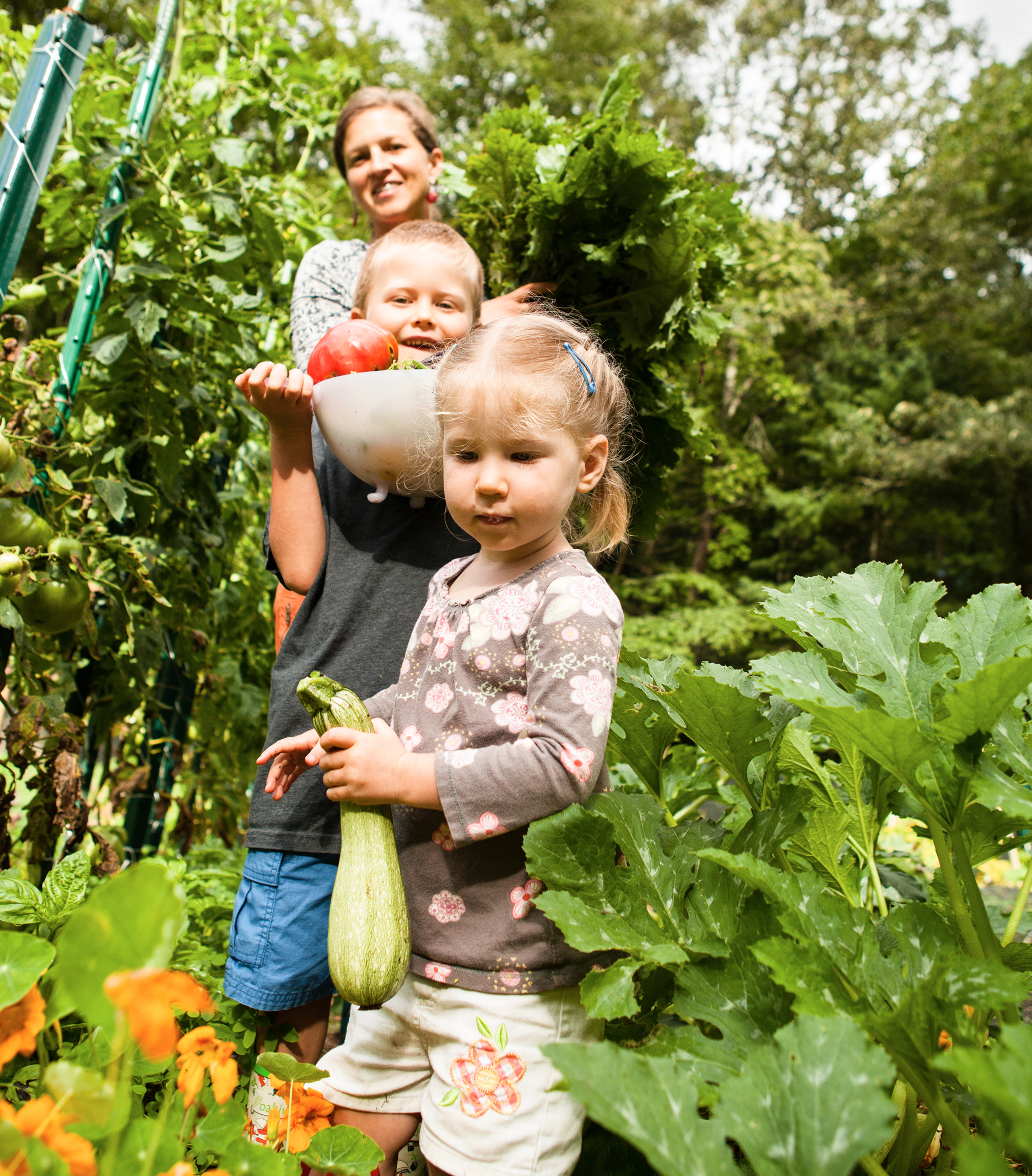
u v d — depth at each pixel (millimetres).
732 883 1086
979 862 1227
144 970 611
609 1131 1201
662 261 1853
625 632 13078
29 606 1608
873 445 17750
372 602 1514
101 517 1907
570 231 1912
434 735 1226
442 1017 1175
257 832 1465
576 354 1284
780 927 961
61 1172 707
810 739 1385
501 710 1200
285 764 1357
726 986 956
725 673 1472
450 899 1190
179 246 2152
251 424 2543
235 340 2303
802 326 17484
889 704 1090
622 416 1485
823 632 1156
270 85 3055
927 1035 820
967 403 18516
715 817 2154
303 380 1439
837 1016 786
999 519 19641
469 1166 1105
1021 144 21312
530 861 1063
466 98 15930
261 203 2666
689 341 2025
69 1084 744
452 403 1216
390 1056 1246
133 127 2031
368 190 2576
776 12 19531
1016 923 1218
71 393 1795
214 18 2979
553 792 1093
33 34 2512
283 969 1418
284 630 1640
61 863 1271
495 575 1312
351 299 2008
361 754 1116
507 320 1300
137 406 2168
